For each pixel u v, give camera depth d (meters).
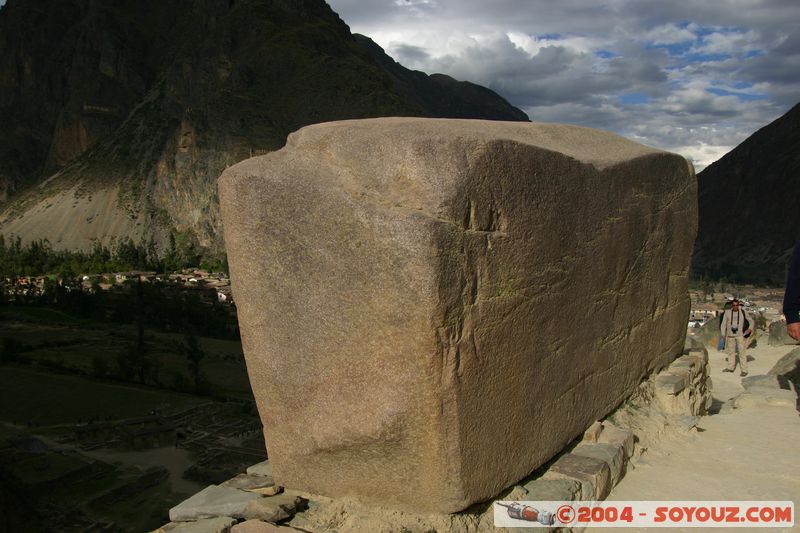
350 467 3.83
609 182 5.02
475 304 3.56
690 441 5.52
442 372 3.40
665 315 6.39
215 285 103.50
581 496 4.07
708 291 102.19
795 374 8.44
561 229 4.34
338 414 3.76
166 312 76.94
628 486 4.59
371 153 3.66
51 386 51.09
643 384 5.98
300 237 3.77
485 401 3.66
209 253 139.25
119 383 53.47
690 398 6.38
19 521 30.83
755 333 12.77
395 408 3.51
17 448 39.38
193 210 148.50
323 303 3.73
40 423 44.88
